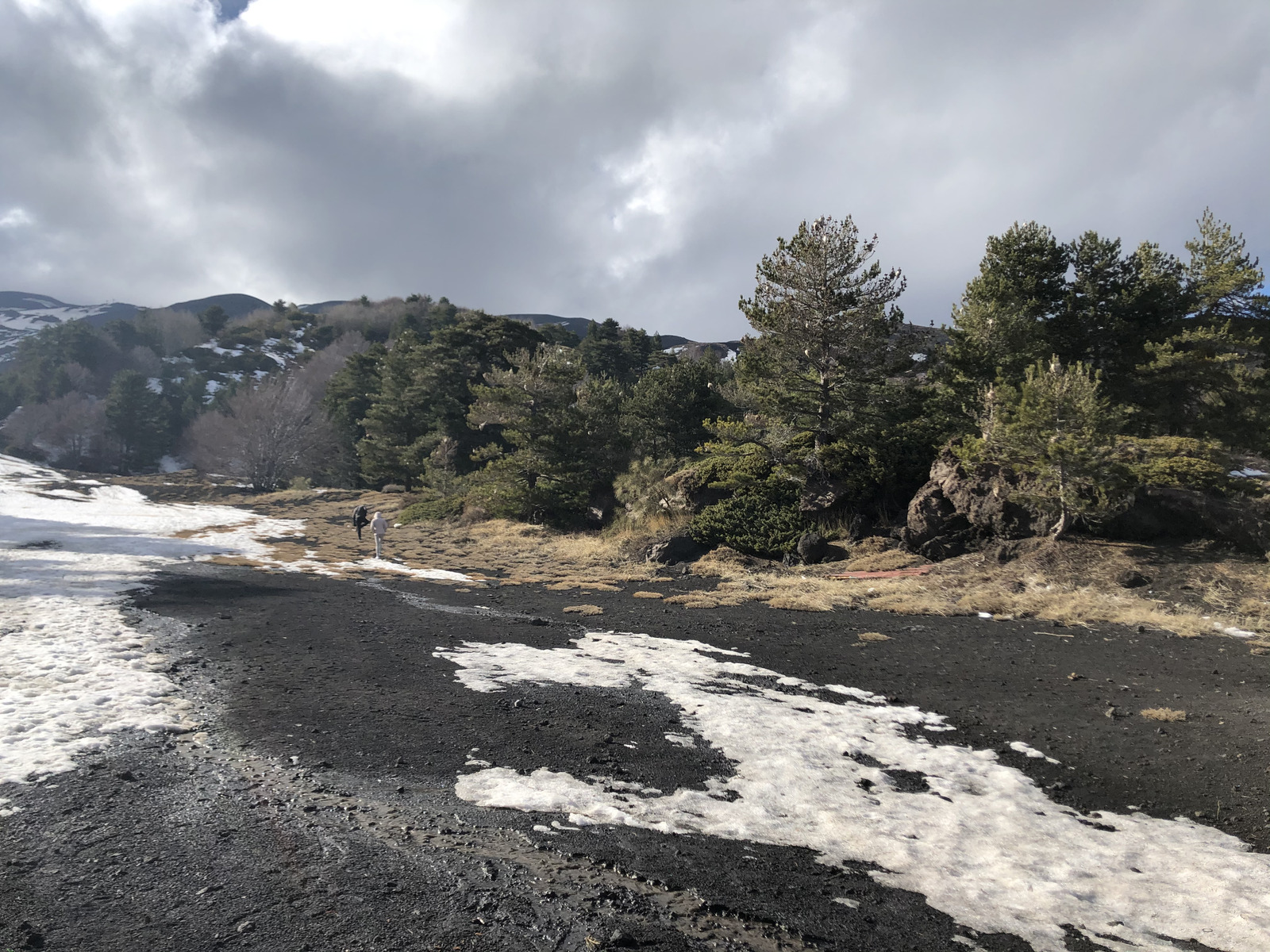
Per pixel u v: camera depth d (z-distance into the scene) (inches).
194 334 6520.7
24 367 4977.9
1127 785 223.6
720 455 941.8
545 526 1107.3
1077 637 433.4
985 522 665.0
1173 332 919.0
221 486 2647.6
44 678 263.1
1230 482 596.1
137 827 155.3
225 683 281.3
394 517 1439.5
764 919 134.3
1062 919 141.6
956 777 224.7
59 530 952.3
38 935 113.5
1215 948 131.3
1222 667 356.8
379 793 182.5
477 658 353.1
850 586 609.6
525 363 1216.2
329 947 114.3
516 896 135.2
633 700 290.2
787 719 273.9
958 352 829.8
